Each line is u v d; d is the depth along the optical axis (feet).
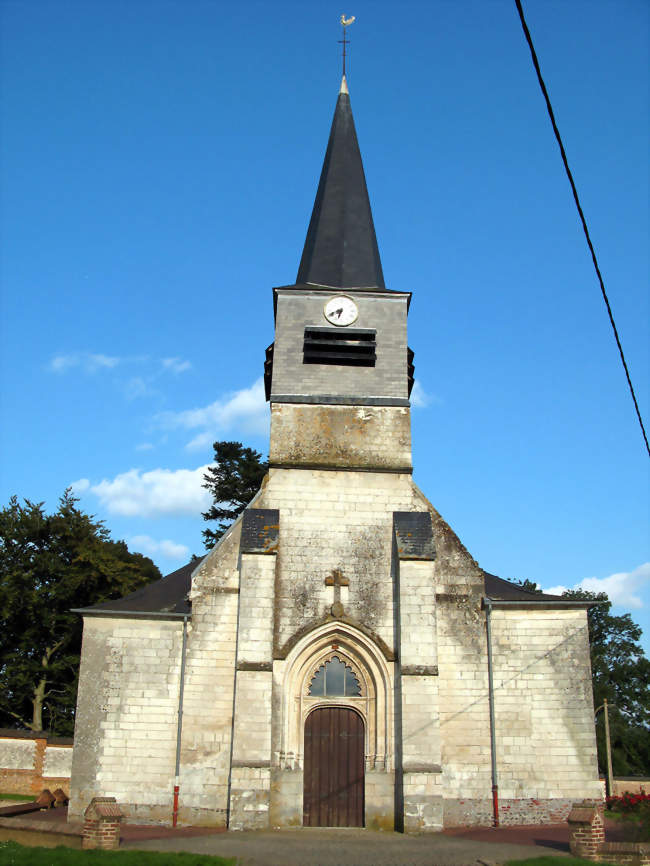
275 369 74.79
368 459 71.87
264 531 66.54
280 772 61.87
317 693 65.51
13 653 133.28
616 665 178.29
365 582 67.41
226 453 158.51
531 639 67.10
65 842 51.01
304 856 47.32
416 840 55.42
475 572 68.85
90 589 141.28
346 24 97.09
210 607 66.18
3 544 138.62
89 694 63.82
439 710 64.85
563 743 64.59
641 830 49.57
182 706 63.77
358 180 87.10
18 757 96.22
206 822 61.11
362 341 76.23
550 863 43.70
